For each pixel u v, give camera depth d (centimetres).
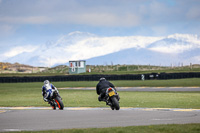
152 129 2864
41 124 3431
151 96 9938
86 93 12375
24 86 19600
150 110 4969
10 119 3841
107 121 3619
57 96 5556
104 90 5056
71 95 11069
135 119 3759
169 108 5634
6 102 7912
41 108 6184
